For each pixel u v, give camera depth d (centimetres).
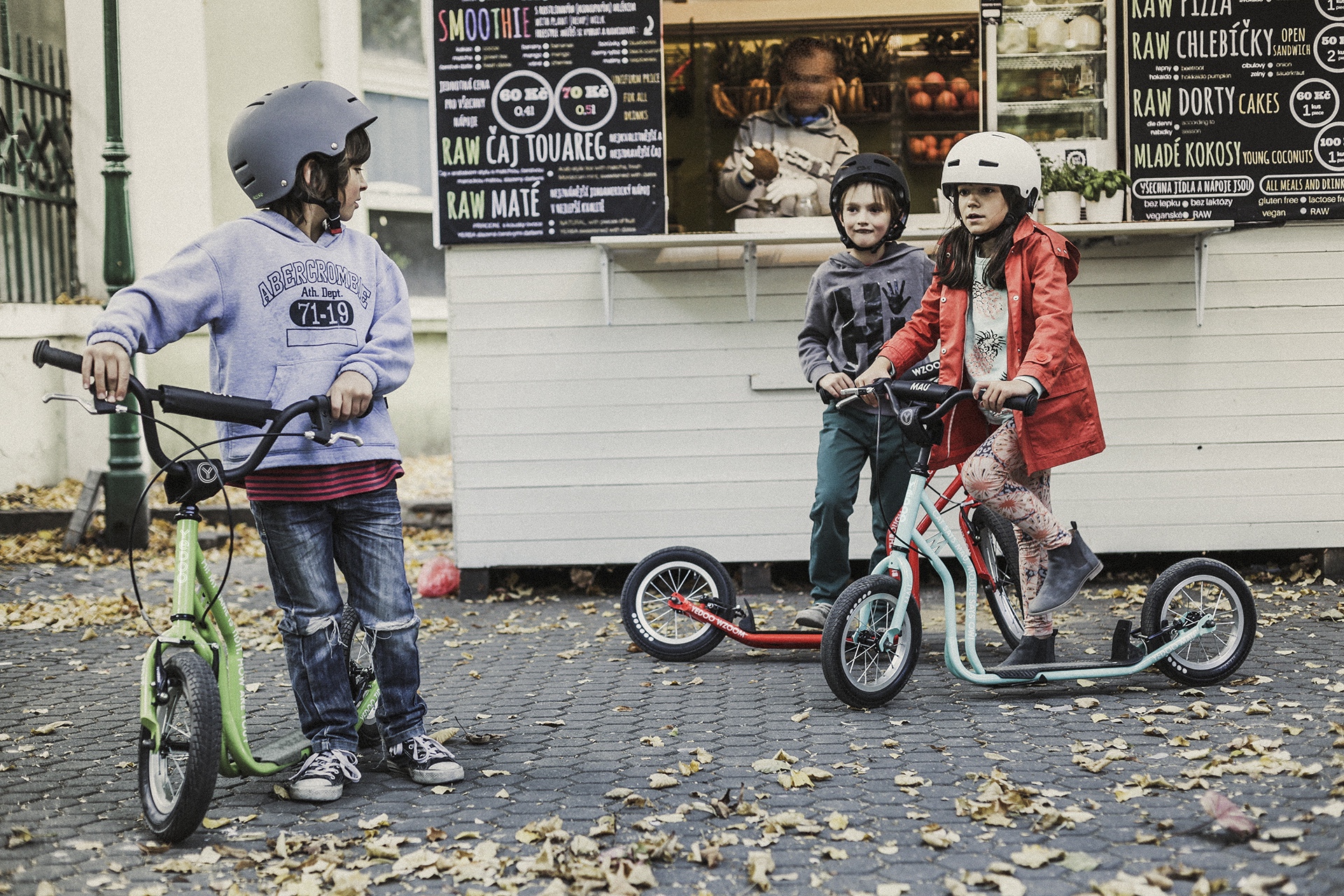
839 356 503
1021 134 705
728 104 751
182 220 1083
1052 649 459
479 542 685
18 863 304
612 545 682
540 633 598
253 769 337
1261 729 390
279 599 360
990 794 331
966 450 451
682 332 675
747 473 678
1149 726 398
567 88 661
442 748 366
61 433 1059
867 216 492
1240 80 654
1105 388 670
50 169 1058
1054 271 420
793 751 386
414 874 293
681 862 297
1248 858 285
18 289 1019
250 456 342
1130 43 655
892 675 436
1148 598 449
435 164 668
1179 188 657
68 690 503
